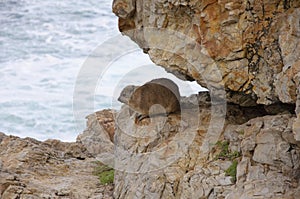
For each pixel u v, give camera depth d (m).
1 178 8.70
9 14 23.78
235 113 8.25
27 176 9.19
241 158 7.20
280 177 6.25
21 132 13.95
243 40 6.82
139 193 7.69
